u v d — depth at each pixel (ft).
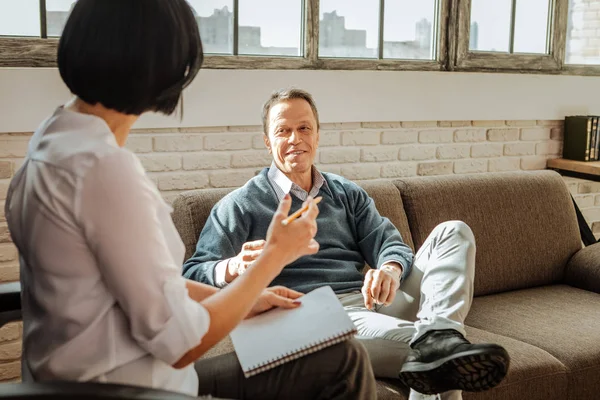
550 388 6.73
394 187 8.73
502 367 5.24
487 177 9.30
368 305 6.63
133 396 3.42
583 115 11.98
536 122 11.73
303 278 7.20
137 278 3.63
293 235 4.33
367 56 10.51
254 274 4.19
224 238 7.00
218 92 8.92
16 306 4.93
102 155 3.65
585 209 12.30
